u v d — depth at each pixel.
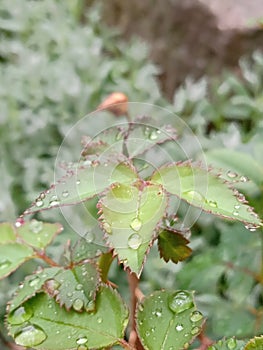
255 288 0.44
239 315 0.38
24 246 0.22
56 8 0.90
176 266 0.48
